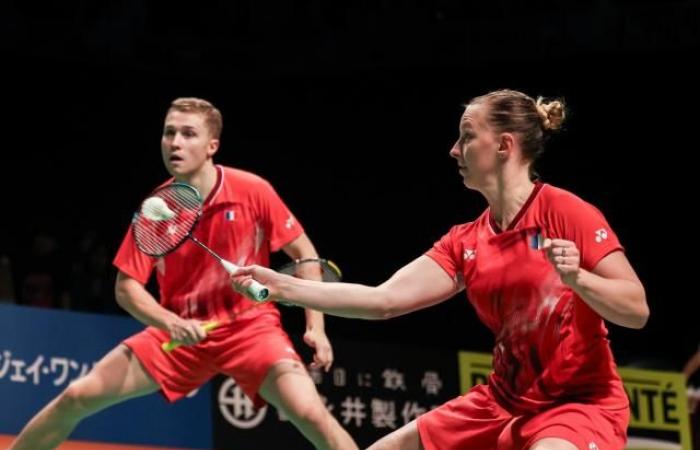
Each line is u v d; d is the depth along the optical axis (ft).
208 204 21.65
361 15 52.49
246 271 15.69
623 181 51.83
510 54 50.19
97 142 51.85
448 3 51.16
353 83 53.57
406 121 53.36
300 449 28.96
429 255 16.17
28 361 26.58
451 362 30.81
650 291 50.93
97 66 51.42
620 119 51.65
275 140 54.19
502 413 15.89
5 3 48.88
